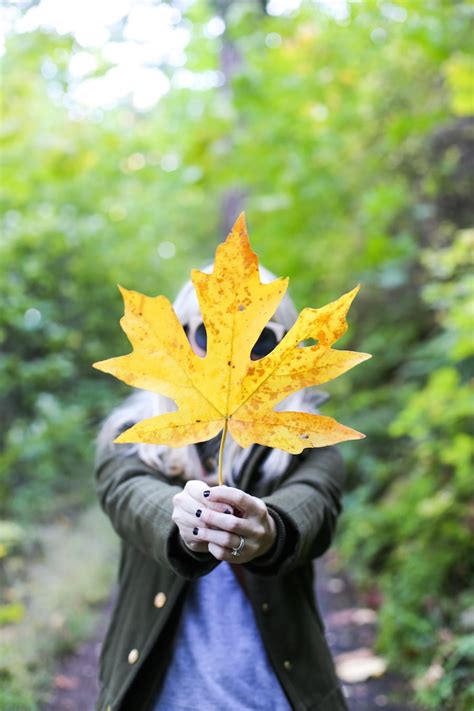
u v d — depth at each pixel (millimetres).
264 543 1187
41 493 5930
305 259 6973
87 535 5320
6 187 5484
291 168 6020
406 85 5828
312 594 1605
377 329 7180
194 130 5980
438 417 4020
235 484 1550
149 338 1076
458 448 3834
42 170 5449
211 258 13133
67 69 5102
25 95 4992
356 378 7172
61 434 6324
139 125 7047
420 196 6273
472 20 4141
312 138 5898
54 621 3881
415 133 5527
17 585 4070
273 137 5824
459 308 3625
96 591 4520
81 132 5531
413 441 5707
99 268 7906
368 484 5785
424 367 5918
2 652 3270
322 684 1487
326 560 5566
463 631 3221
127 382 1070
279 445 1083
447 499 4094
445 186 5938
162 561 1299
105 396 7477
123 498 1451
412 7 4168
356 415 6551
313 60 5621
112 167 6859
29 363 6754
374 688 3268
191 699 1414
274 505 1278
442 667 3062
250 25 5895
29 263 6844
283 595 1499
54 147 5262
